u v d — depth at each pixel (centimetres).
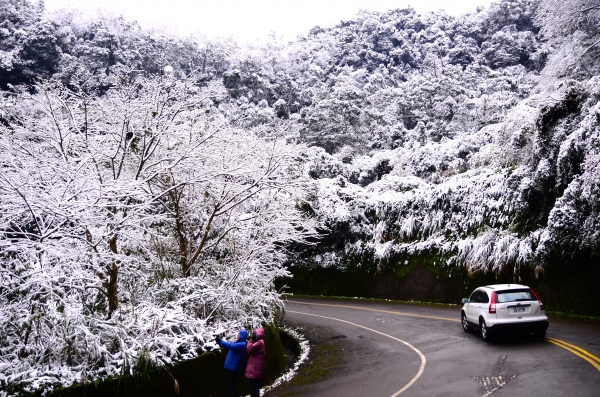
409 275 2314
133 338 700
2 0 3778
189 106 949
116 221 752
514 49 7069
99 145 828
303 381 921
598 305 1412
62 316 644
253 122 4056
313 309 2170
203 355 759
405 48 8988
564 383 697
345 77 7694
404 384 785
